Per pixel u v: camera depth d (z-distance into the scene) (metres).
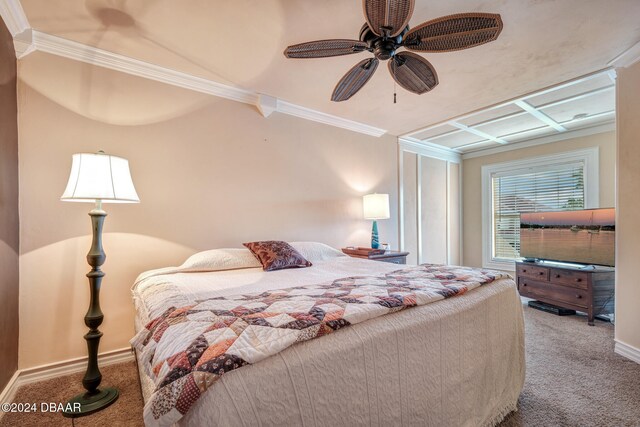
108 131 2.09
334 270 2.08
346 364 0.91
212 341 0.79
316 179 3.23
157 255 2.24
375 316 1.05
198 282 1.66
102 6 1.64
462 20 1.31
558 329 2.74
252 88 2.64
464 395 1.28
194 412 0.65
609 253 3.00
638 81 2.05
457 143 4.50
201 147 2.47
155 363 0.79
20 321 1.77
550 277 3.32
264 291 1.41
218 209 2.54
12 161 1.70
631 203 2.11
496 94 2.80
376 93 2.76
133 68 2.18
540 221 3.61
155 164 2.26
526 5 1.66
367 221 3.71
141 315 1.46
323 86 2.61
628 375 1.88
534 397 1.65
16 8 1.62
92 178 1.59
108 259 2.06
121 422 1.46
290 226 3.00
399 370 1.05
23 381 1.76
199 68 2.29
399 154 4.13
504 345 1.53
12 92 1.72
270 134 2.88
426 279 1.59
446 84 2.59
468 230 5.03
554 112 3.26
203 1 1.61
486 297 1.47
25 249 1.80
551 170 4.06
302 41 1.97
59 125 1.92
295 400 0.78
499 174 4.66
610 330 2.72
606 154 3.58
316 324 0.90
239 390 0.70
